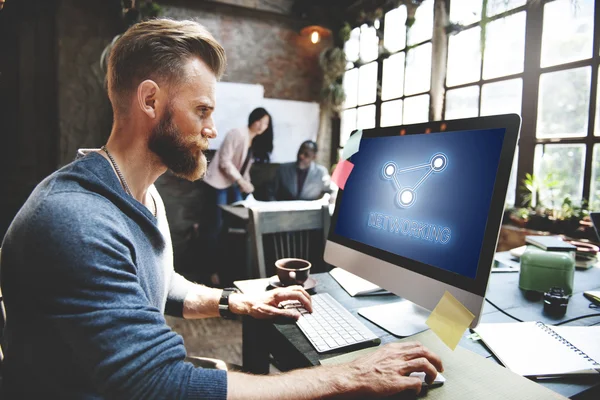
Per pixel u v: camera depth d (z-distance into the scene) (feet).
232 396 1.92
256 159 13.51
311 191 12.76
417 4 10.37
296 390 2.01
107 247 1.98
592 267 4.83
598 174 6.68
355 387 2.03
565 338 2.78
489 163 2.62
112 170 2.42
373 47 12.46
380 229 3.38
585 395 2.22
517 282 4.18
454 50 9.47
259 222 5.23
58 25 11.00
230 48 13.04
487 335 2.84
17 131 11.06
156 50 2.40
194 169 2.72
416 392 2.08
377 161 3.60
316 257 6.06
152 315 2.01
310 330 2.94
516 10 7.82
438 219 2.87
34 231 1.92
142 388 1.82
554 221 7.05
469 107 9.11
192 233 12.87
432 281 2.79
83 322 1.82
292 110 14.10
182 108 2.50
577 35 6.85
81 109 11.49
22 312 1.98
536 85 7.55
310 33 13.83
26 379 2.05
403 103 11.19
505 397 2.09
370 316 3.22
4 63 10.74
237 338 8.08
